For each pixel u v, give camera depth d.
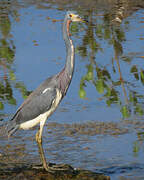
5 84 14.05
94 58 15.91
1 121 11.86
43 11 21.83
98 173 9.34
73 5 22.62
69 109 12.78
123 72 14.79
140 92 13.50
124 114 12.34
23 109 10.66
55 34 18.45
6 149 10.59
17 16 21.20
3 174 9.23
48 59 15.84
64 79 10.88
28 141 11.08
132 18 20.36
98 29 19.08
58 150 10.48
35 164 9.83
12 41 17.78
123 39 17.69
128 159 9.98
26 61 15.79
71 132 11.45
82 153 10.30
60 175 9.25
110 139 10.98
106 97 13.38
